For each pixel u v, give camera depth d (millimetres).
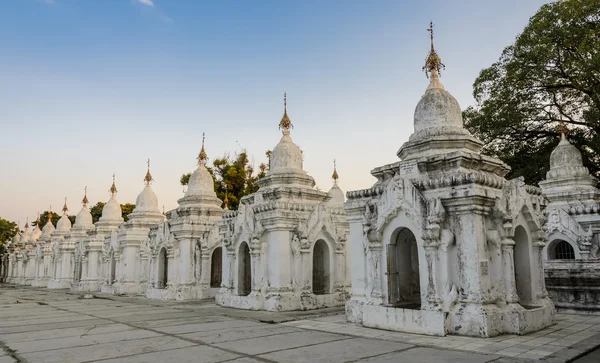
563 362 9336
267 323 16094
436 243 13398
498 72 28969
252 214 21594
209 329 14711
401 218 14492
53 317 18938
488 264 13211
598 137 26203
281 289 20062
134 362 9914
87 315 19578
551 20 26031
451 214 13555
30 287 52781
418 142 15844
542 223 15562
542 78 27438
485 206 13367
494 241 13289
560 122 28766
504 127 28828
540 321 13523
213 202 29734
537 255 15094
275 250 20594
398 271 15148
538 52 25750
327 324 15453
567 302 17406
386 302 14680
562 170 25047
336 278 21906
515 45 27875
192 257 27250
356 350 10867
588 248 20828
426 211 13641
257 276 20922
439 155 14422
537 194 16922
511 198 14102
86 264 41594
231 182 47562
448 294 13031
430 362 9477
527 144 30750
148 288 29672
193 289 26750
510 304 13141
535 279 14750
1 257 82000
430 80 17547
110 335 13742
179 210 28531
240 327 15094
